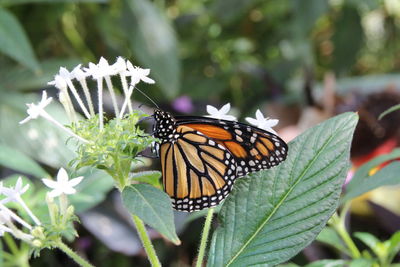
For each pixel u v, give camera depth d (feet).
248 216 1.33
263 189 1.33
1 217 1.27
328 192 1.31
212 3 3.33
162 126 1.37
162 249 2.27
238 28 3.47
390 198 2.11
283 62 3.11
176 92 2.62
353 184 1.53
